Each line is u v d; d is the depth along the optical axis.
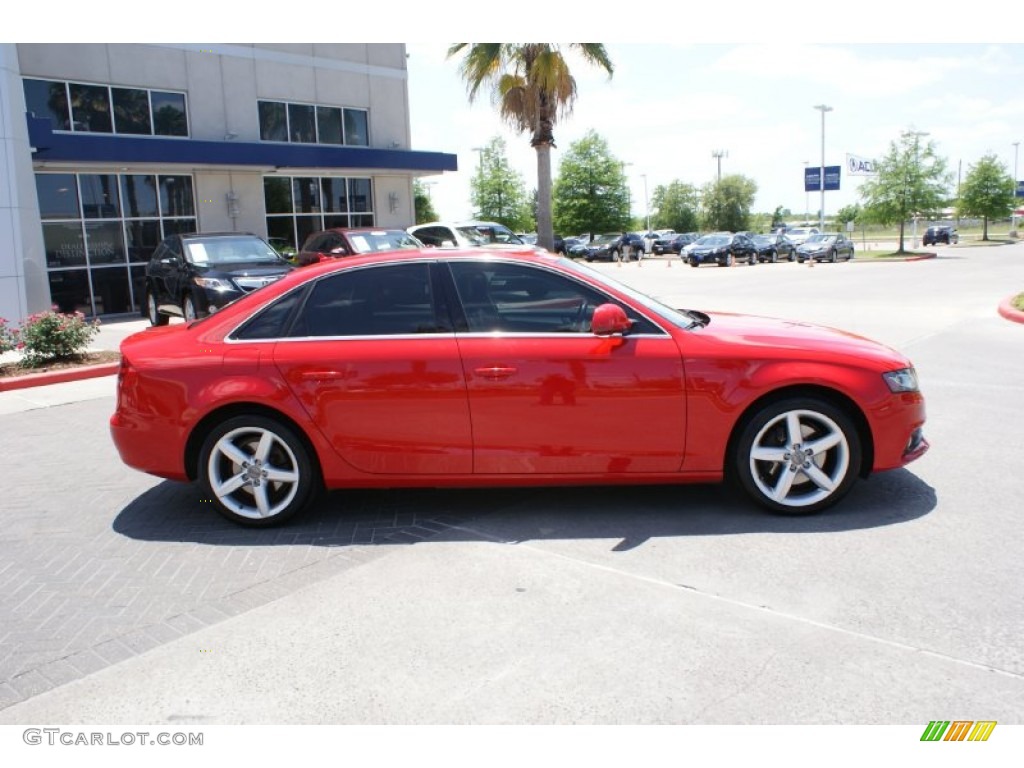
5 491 5.84
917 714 2.86
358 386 4.70
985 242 65.12
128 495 5.67
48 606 3.95
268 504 4.89
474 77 19.52
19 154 14.23
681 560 4.19
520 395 4.64
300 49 22.56
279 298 4.91
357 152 22.45
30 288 14.45
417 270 4.85
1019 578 3.87
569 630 3.51
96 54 18.20
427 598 3.86
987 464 5.64
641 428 4.66
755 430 4.65
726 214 83.31
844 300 17.69
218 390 4.76
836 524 4.62
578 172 58.72
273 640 3.53
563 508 5.04
